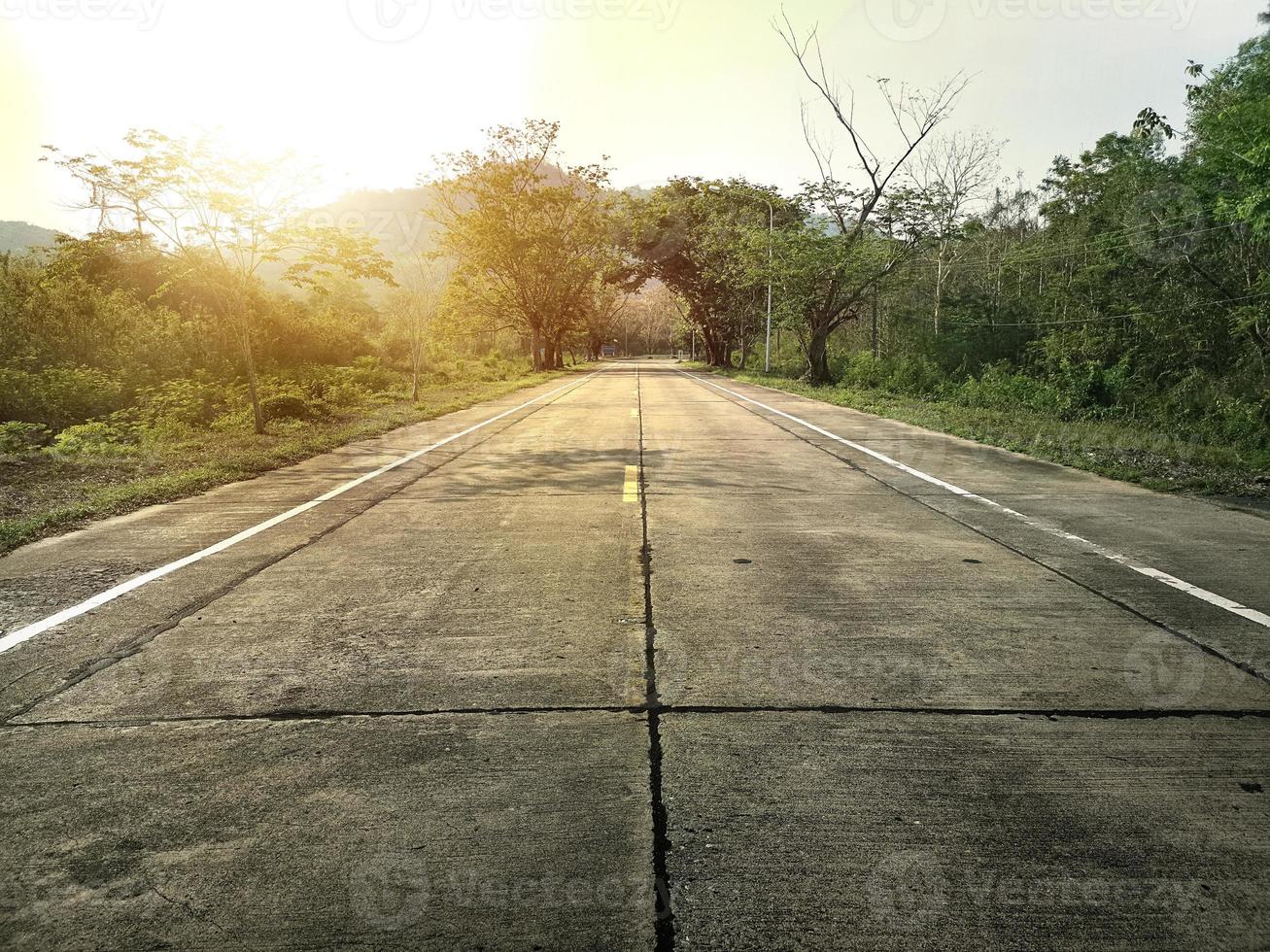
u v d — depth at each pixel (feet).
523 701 11.12
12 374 50.78
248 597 15.99
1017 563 18.22
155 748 9.88
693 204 192.44
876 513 24.11
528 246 157.79
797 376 147.13
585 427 51.34
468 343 199.93
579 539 20.76
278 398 56.39
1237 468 34.17
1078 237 111.14
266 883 7.38
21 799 8.77
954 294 148.25
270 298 89.20
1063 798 8.68
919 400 82.84
